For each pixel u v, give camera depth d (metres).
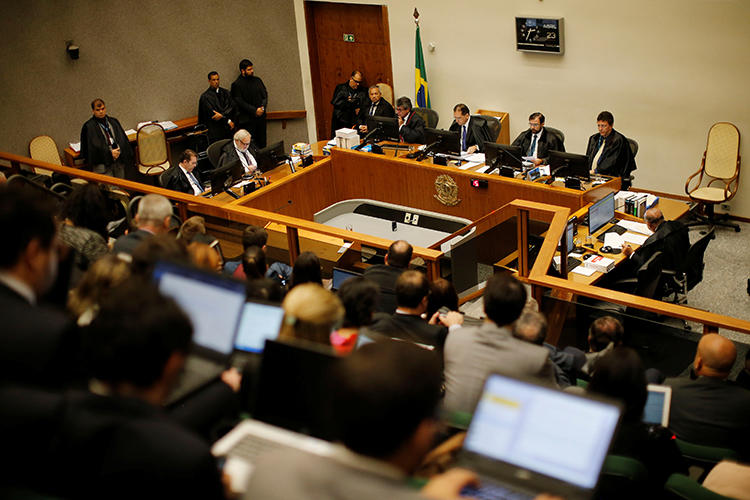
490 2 10.34
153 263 2.42
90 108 10.92
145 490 1.38
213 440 2.11
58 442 1.45
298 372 2.14
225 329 2.21
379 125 9.69
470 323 4.39
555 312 5.21
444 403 2.96
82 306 2.46
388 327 3.53
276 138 12.84
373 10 11.62
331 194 9.98
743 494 2.75
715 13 8.65
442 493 1.13
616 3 9.30
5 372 1.74
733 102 8.88
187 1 11.38
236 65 12.12
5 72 10.06
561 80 10.12
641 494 2.66
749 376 4.23
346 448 1.07
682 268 7.03
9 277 1.87
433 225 8.42
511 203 5.93
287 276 5.48
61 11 10.36
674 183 9.68
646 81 9.42
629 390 2.87
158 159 10.62
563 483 1.78
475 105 11.14
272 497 0.94
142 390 1.49
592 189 8.04
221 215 6.34
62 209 4.28
